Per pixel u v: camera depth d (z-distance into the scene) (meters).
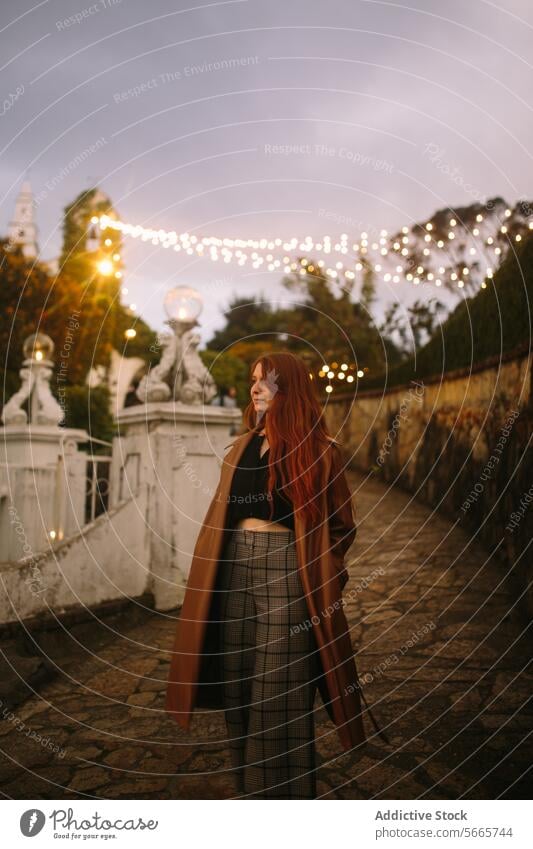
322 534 1.78
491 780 1.98
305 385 1.87
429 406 7.33
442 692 2.60
